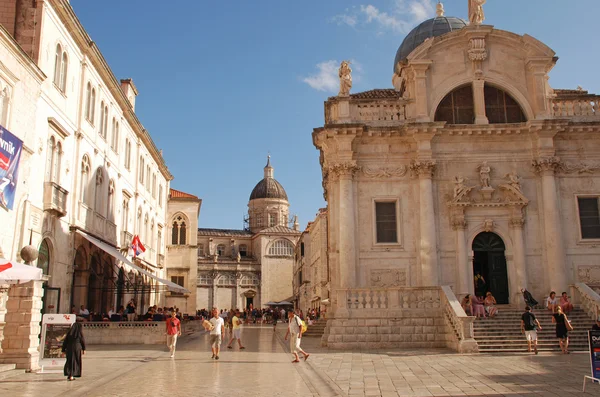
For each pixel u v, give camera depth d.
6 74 20.86
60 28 26.66
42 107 24.58
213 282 97.25
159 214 54.72
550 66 30.70
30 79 22.89
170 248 59.69
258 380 15.41
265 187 111.50
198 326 47.97
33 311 17.41
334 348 25.27
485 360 20.03
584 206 29.58
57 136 26.47
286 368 18.31
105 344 28.70
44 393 13.18
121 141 38.88
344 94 31.11
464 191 29.31
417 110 30.30
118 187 38.03
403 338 25.41
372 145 30.44
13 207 21.73
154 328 29.23
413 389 13.74
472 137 30.06
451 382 14.80
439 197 29.83
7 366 16.44
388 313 25.77
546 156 29.38
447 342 25.00
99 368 18.14
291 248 101.81
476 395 12.79
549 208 28.92
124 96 37.69
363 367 18.34
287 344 30.47
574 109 30.41
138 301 45.28
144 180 47.09
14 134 21.58
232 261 99.06
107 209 35.28
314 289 71.25
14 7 24.50
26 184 22.80
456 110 30.91
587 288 26.52
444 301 25.67
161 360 20.94
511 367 17.83
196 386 14.25
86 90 30.44
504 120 30.75
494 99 31.02
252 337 38.12
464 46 31.14
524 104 30.52
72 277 28.36
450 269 29.06
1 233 20.81
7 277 16.00
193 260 60.03
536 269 29.06
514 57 31.05
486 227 29.42
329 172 30.69
